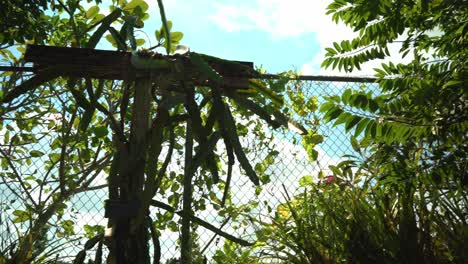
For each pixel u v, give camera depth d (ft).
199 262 6.91
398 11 6.77
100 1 9.45
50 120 9.82
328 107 6.26
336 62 7.63
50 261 6.90
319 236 6.31
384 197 6.37
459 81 6.12
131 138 4.63
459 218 5.89
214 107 4.89
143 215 4.17
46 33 9.38
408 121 6.21
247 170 4.71
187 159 4.84
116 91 9.46
